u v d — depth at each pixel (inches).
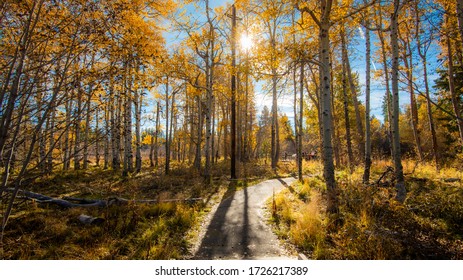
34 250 184.2
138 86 206.1
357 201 261.1
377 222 209.6
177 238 215.8
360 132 557.6
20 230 219.3
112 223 238.2
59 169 567.5
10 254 175.8
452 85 376.2
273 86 280.2
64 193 373.4
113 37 176.6
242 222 260.2
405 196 270.8
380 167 524.7
